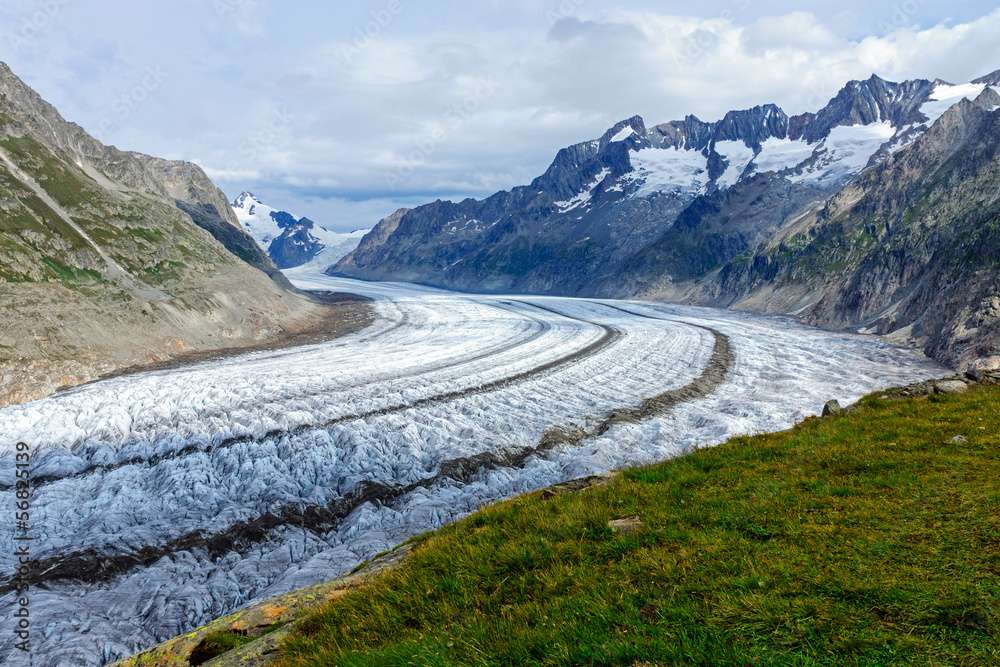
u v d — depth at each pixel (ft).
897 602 19.72
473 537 32.71
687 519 30.01
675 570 24.14
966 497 27.73
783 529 27.07
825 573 22.16
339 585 32.45
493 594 25.46
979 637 17.53
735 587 22.08
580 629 20.59
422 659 20.22
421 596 26.66
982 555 22.16
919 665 16.71
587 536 29.76
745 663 17.53
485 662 19.71
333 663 21.76
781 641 18.51
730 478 36.88
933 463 33.58
